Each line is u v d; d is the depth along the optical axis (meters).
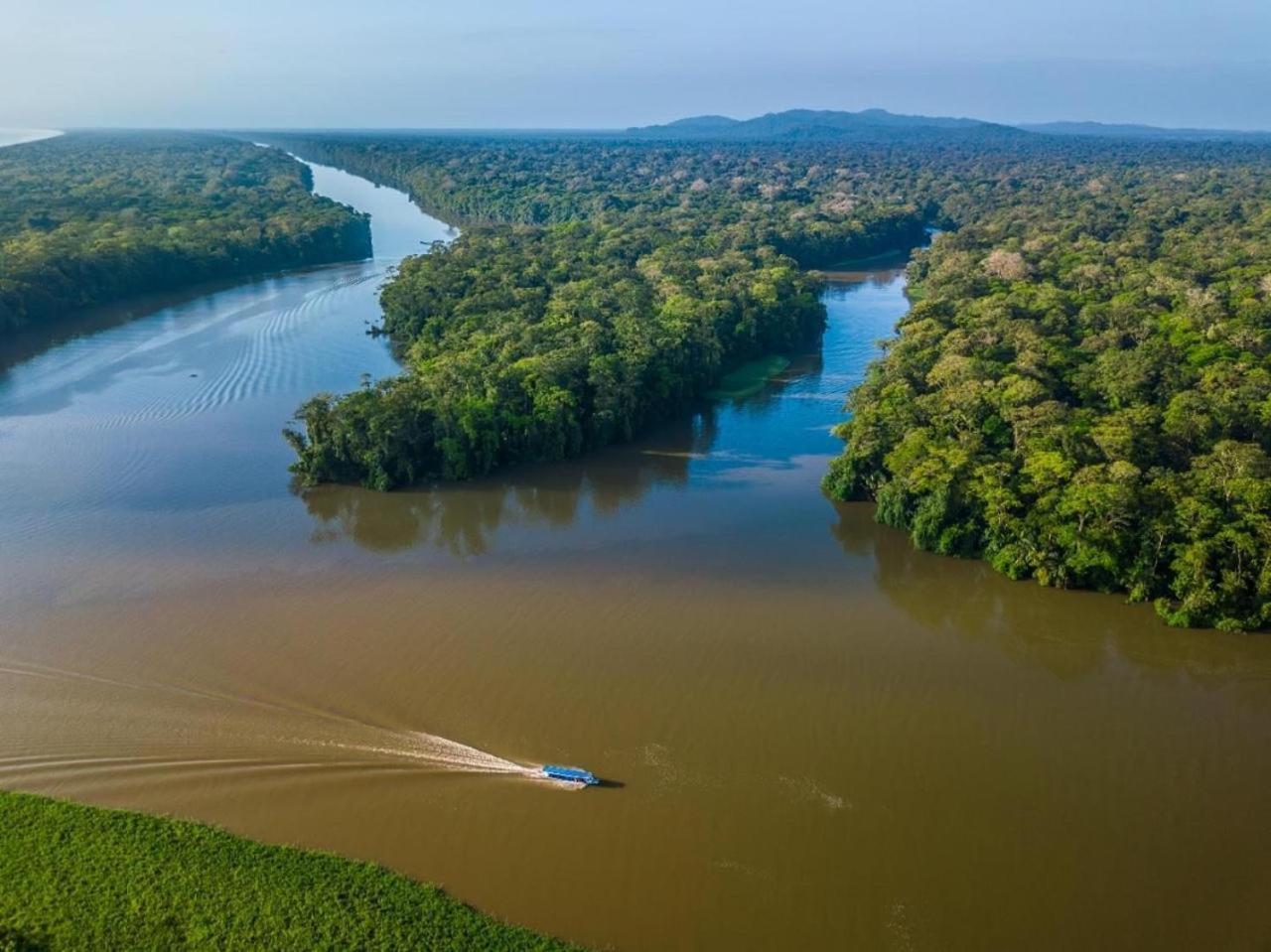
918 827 57.34
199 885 49.47
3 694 66.56
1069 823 57.88
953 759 63.38
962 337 126.44
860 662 74.25
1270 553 75.56
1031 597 83.62
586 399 120.38
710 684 70.88
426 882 51.66
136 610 79.31
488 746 62.91
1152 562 81.06
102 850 51.28
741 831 56.59
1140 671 73.56
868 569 89.06
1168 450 92.75
